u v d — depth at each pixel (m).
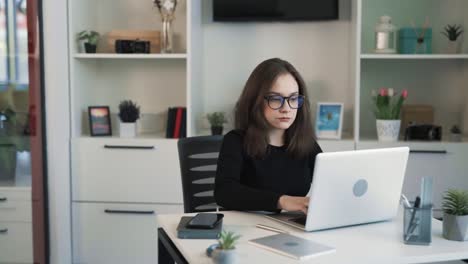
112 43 3.42
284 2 3.44
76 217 3.32
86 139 3.27
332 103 3.28
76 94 3.33
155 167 3.26
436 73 3.50
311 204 1.62
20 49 2.85
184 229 1.63
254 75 1.95
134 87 3.67
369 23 3.49
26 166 2.93
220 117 3.37
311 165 2.11
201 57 3.54
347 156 1.62
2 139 2.73
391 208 1.80
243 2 3.46
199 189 2.37
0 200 2.72
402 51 3.27
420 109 3.38
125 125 3.33
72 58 3.27
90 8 3.52
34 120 3.00
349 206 1.69
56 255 3.21
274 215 1.88
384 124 3.16
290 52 3.55
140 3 3.60
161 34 3.49
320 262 1.40
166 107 3.66
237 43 3.58
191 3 3.18
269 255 1.46
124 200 3.29
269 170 1.98
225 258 1.35
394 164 1.73
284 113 1.87
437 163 3.12
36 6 2.99
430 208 1.56
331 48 3.52
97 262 3.35
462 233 1.61
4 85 2.72
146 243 3.31
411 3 3.46
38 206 3.06
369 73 3.54
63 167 3.22
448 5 3.43
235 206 1.88
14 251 2.83
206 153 2.41
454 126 3.31
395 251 1.50
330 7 3.41
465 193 1.65
